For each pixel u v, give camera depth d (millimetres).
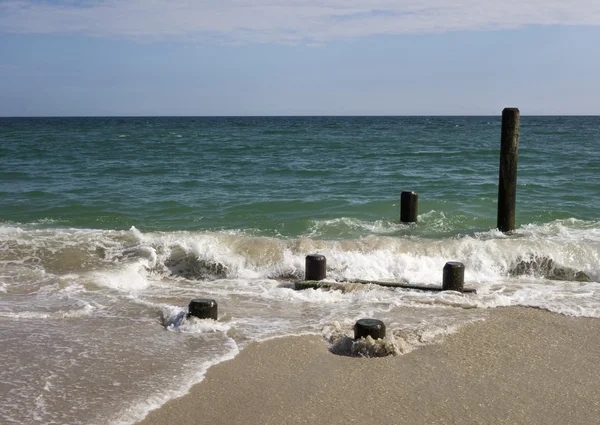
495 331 7250
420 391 5699
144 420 5129
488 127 89938
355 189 19719
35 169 24812
